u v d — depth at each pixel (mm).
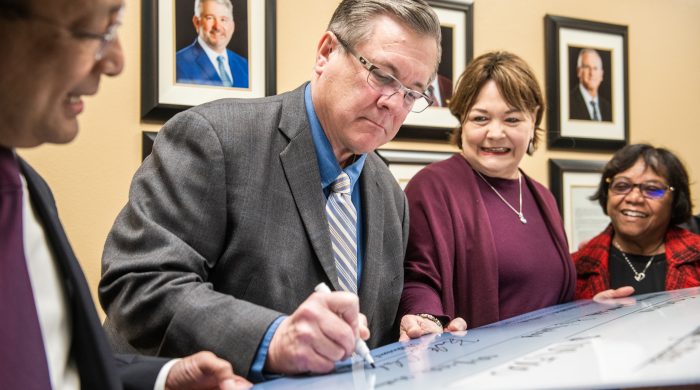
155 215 864
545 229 1459
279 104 1043
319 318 686
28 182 592
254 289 901
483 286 1296
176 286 775
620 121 2379
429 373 608
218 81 1711
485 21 2168
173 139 928
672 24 2539
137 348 831
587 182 2293
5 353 477
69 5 466
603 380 489
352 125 970
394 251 1141
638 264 1683
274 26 1791
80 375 583
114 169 1602
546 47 2266
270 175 949
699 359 527
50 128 517
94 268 1572
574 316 1049
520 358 624
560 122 2262
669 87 2521
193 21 1688
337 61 979
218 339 732
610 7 2416
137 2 1644
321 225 963
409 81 976
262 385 652
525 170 2219
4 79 470
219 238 893
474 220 1358
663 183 1627
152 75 1627
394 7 962
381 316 1102
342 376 661
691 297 1160
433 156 2004
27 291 507
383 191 1169
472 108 1420
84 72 497
